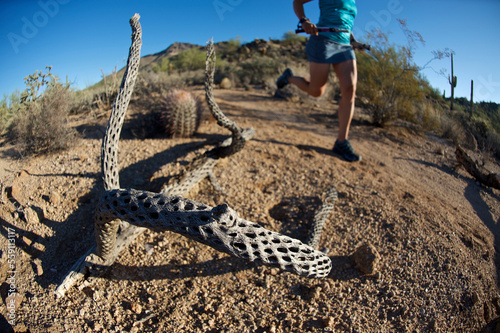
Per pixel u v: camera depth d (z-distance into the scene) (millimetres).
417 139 5727
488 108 5449
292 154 4793
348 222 3479
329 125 6465
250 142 5035
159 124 4984
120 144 4637
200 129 5348
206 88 2986
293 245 1962
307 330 2367
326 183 4098
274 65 13797
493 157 4891
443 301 2580
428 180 4340
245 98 8703
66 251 3025
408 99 6273
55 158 4184
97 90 6848
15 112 4707
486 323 2521
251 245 1845
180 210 1853
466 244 3166
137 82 6660
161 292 2658
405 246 3113
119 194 2033
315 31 4305
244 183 4051
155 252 3002
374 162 4820
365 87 6691
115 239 2621
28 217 3164
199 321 2424
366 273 2844
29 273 2762
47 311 2449
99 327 2336
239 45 32750
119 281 2729
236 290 2705
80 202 3488
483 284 2781
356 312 2514
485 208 3812
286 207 3729
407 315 2475
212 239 1826
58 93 4672
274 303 2600
